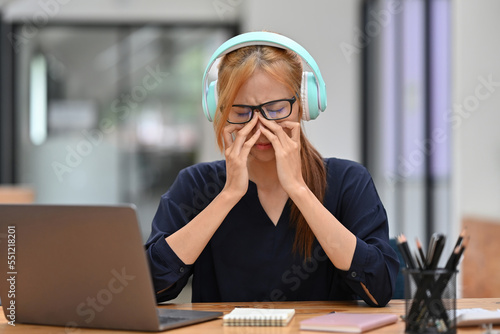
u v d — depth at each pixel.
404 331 1.52
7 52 7.80
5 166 7.84
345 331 1.52
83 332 1.59
